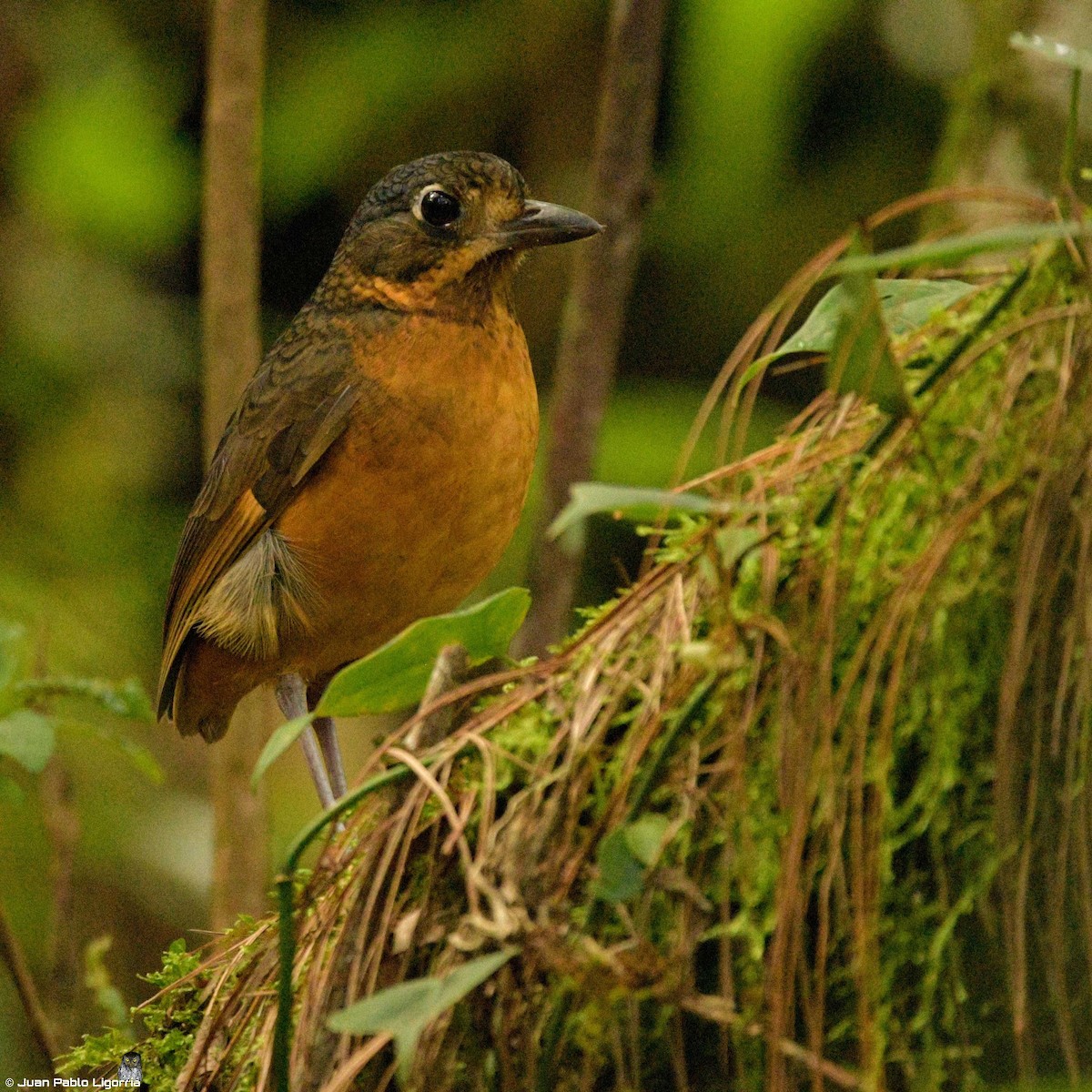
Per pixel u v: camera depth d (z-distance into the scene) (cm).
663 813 467
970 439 474
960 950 473
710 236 1355
